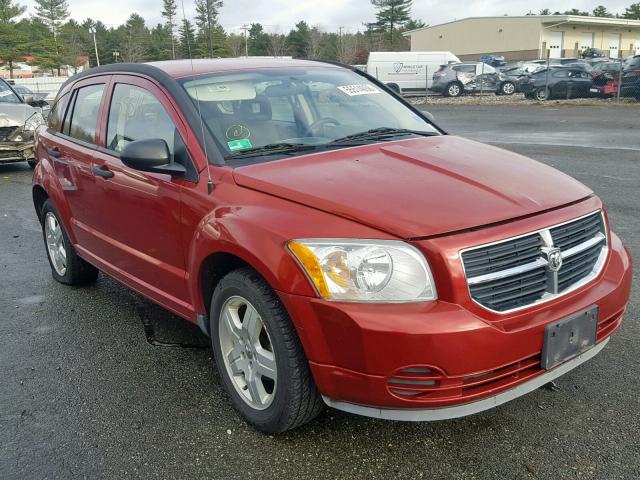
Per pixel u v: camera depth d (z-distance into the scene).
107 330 4.55
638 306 4.49
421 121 4.38
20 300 5.23
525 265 2.74
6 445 3.17
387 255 2.61
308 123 3.90
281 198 2.99
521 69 32.94
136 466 2.97
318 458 2.96
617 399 3.32
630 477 2.73
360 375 2.63
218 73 4.01
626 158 10.66
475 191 2.93
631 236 6.12
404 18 88.19
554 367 2.79
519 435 3.06
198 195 3.36
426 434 3.10
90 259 4.82
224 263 3.29
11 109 11.48
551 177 3.28
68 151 4.82
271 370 3.02
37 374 3.92
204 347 4.22
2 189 10.35
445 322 2.52
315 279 2.67
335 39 72.06
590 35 61.44
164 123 3.75
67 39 77.06
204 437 3.17
